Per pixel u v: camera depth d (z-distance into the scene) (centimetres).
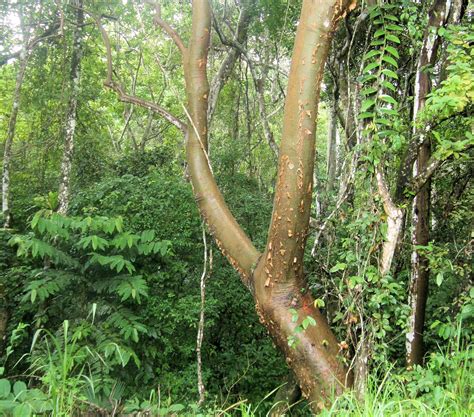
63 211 677
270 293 335
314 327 330
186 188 613
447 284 452
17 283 545
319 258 419
